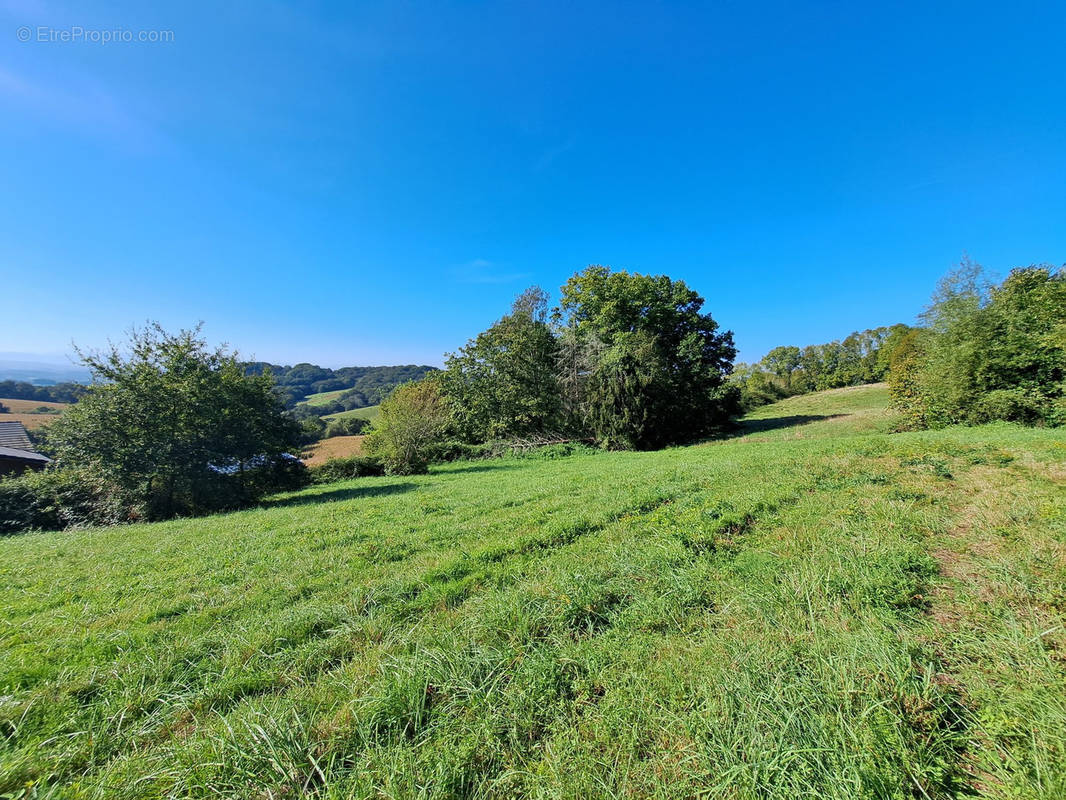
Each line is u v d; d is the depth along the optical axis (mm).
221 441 15914
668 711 2391
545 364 26609
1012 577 3529
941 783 1894
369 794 2008
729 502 6555
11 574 6328
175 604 4680
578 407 24703
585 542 5684
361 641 3607
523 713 2512
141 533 9750
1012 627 2811
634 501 7398
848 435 18391
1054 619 2867
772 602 3531
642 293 27531
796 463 9258
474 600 4145
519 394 26156
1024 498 5480
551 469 16562
